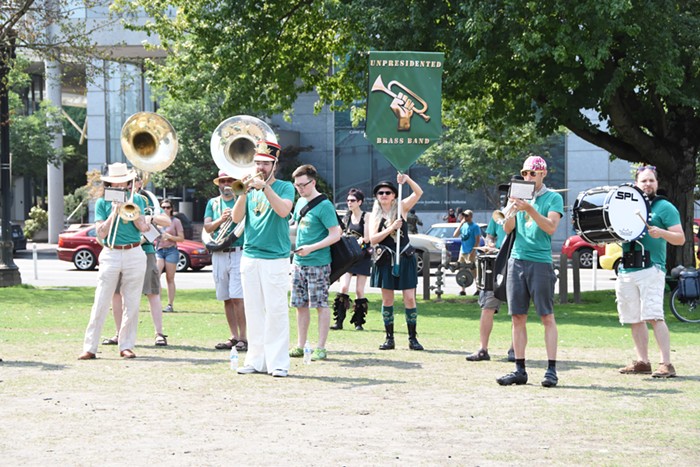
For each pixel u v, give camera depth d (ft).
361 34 89.66
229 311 53.88
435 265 144.87
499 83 91.15
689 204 96.68
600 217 43.42
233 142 46.65
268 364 43.29
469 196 217.36
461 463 27.02
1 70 107.96
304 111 252.83
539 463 27.07
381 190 53.57
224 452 28.22
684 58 86.99
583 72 88.07
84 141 297.53
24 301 86.43
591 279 129.90
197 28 101.35
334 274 49.70
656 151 95.04
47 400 36.60
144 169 50.85
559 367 46.75
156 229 54.49
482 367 46.50
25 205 284.20
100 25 118.52
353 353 51.85
